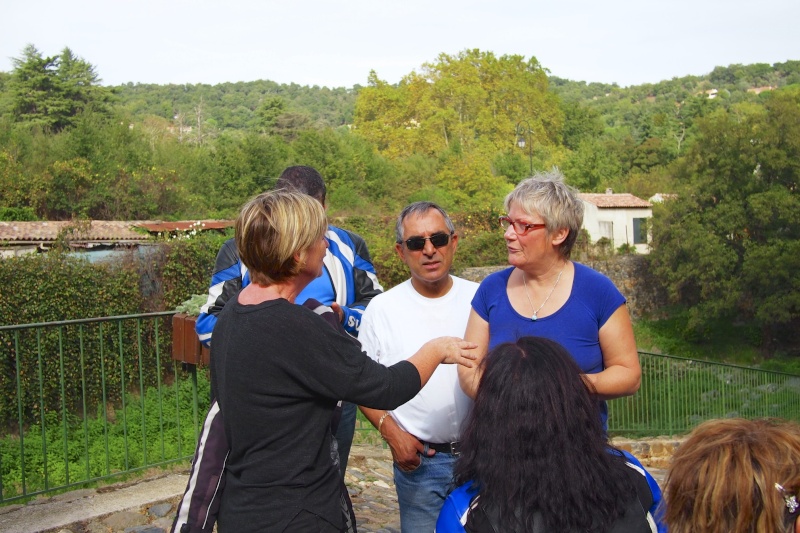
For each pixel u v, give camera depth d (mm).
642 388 12109
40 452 8039
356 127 91875
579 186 69188
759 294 31203
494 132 87750
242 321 2174
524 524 1919
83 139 40219
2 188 34031
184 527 2221
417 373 2289
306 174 3256
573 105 108000
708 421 1684
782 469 1496
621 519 1947
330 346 2139
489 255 29703
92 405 9984
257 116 96812
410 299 3129
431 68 91812
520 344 2090
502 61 93812
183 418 8523
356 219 28734
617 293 2658
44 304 13523
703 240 31344
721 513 1525
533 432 1938
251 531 2127
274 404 2121
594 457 1960
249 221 2178
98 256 16109
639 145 84000
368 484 5863
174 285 15516
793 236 30781
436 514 3045
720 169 31812
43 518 4418
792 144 30484
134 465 6953
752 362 30344
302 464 2145
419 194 56250
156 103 187750
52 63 66188
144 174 38344
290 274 2213
